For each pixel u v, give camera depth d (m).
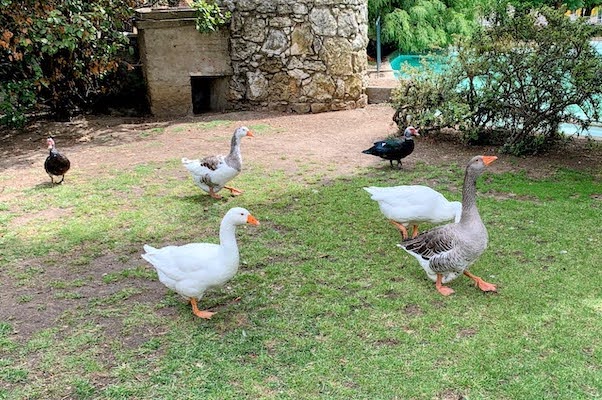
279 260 5.38
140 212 6.68
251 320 4.38
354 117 11.52
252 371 3.75
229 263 4.28
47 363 3.91
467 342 3.99
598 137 9.98
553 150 8.98
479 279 4.76
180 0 12.55
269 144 9.62
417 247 4.77
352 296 4.68
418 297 4.63
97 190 7.47
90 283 5.07
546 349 3.90
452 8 20.69
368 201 6.84
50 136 10.47
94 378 3.75
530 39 8.48
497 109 8.77
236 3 11.61
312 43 11.66
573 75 7.92
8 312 4.59
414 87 9.51
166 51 11.52
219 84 12.34
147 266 5.37
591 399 3.41
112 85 12.31
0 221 6.46
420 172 7.97
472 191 4.53
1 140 10.24
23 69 10.66
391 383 3.60
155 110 11.83
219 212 6.64
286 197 7.04
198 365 3.85
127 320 4.41
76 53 10.98
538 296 4.57
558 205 6.52
